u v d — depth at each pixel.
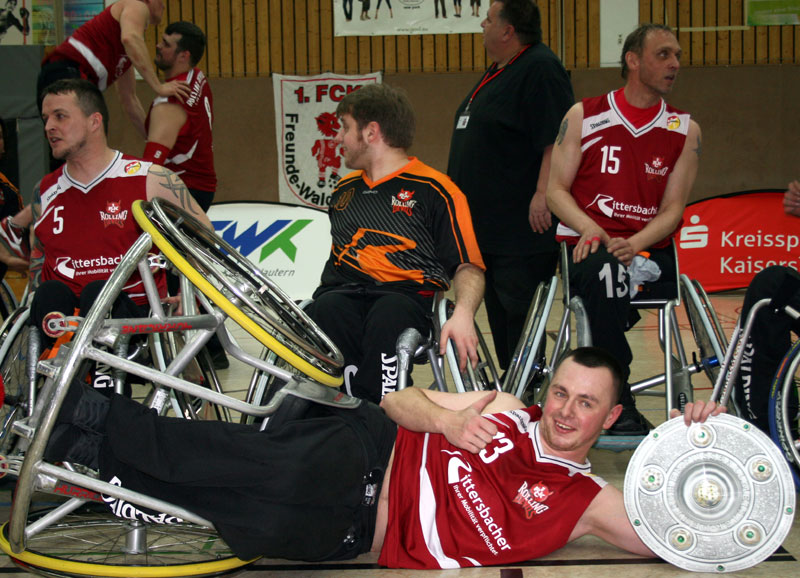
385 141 2.92
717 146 9.30
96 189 2.77
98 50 4.18
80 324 1.89
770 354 2.60
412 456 2.18
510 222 3.93
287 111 8.99
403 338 2.48
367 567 2.16
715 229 7.68
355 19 9.21
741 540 2.02
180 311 2.49
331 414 2.17
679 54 3.13
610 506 2.09
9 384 2.66
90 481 1.85
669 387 2.80
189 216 2.29
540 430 2.16
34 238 2.88
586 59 9.13
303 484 1.90
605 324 2.96
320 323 2.74
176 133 4.55
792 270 2.58
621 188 3.24
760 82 9.16
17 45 8.04
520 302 3.95
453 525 2.10
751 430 2.04
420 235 2.87
